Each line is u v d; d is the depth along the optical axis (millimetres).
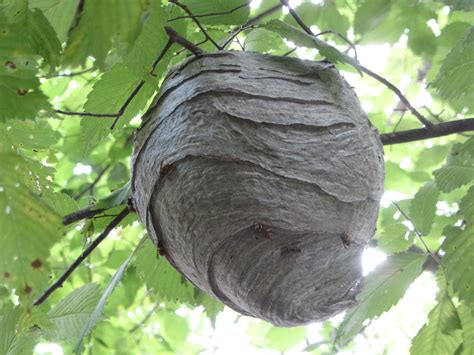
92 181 1690
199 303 967
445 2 882
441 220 1195
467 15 1193
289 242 673
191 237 690
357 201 701
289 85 738
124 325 1771
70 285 1488
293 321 696
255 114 705
